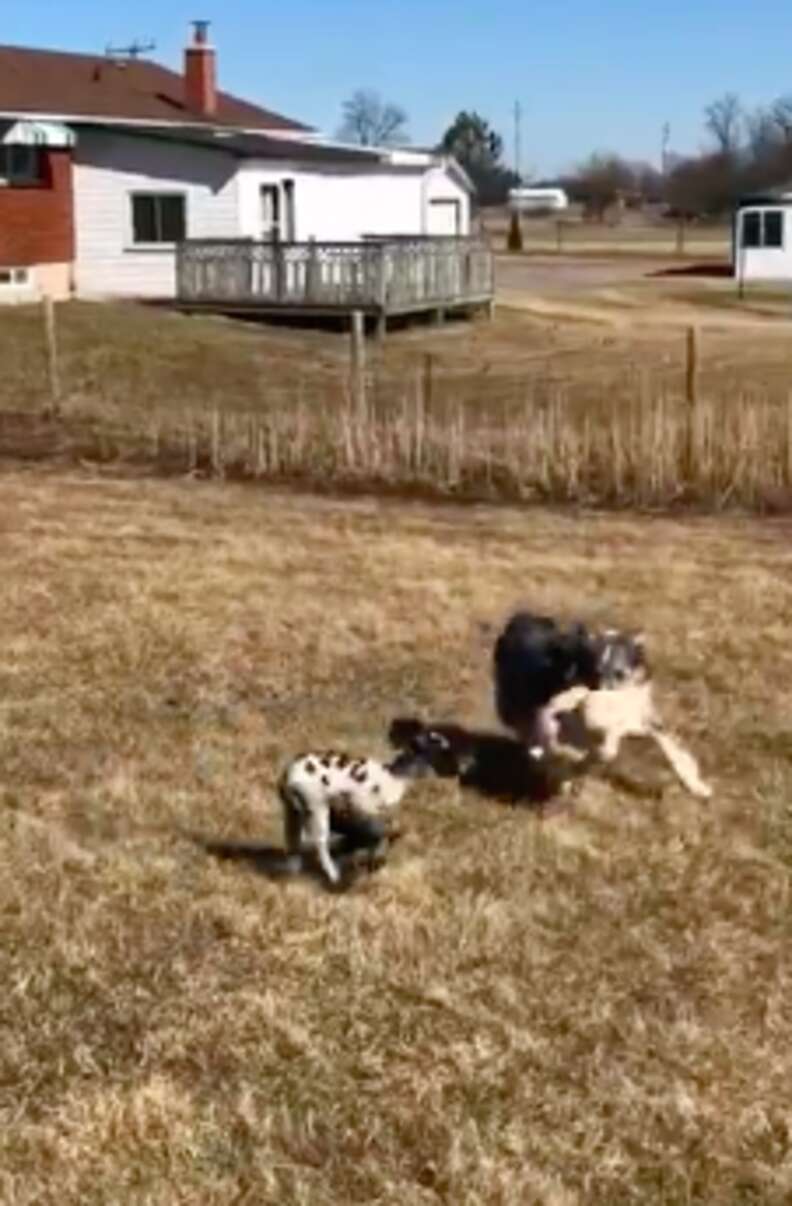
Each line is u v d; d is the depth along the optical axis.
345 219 35.44
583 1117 4.55
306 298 28.86
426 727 7.77
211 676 8.73
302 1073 4.78
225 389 21.28
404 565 11.40
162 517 13.15
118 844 6.42
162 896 5.93
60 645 9.24
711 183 88.19
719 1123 4.53
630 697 6.86
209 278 29.58
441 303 30.77
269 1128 4.48
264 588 10.69
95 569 11.19
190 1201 4.18
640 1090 4.69
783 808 6.80
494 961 5.46
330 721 7.95
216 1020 5.07
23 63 35.41
